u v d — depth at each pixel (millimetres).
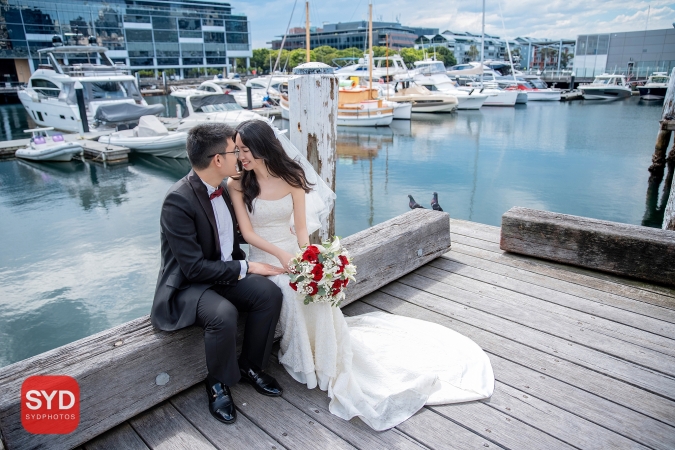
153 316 2094
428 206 10312
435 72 34438
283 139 2648
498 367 2395
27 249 7730
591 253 3492
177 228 1963
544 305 3033
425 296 3199
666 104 9289
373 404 2025
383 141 18875
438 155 15984
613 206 10281
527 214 3832
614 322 2805
